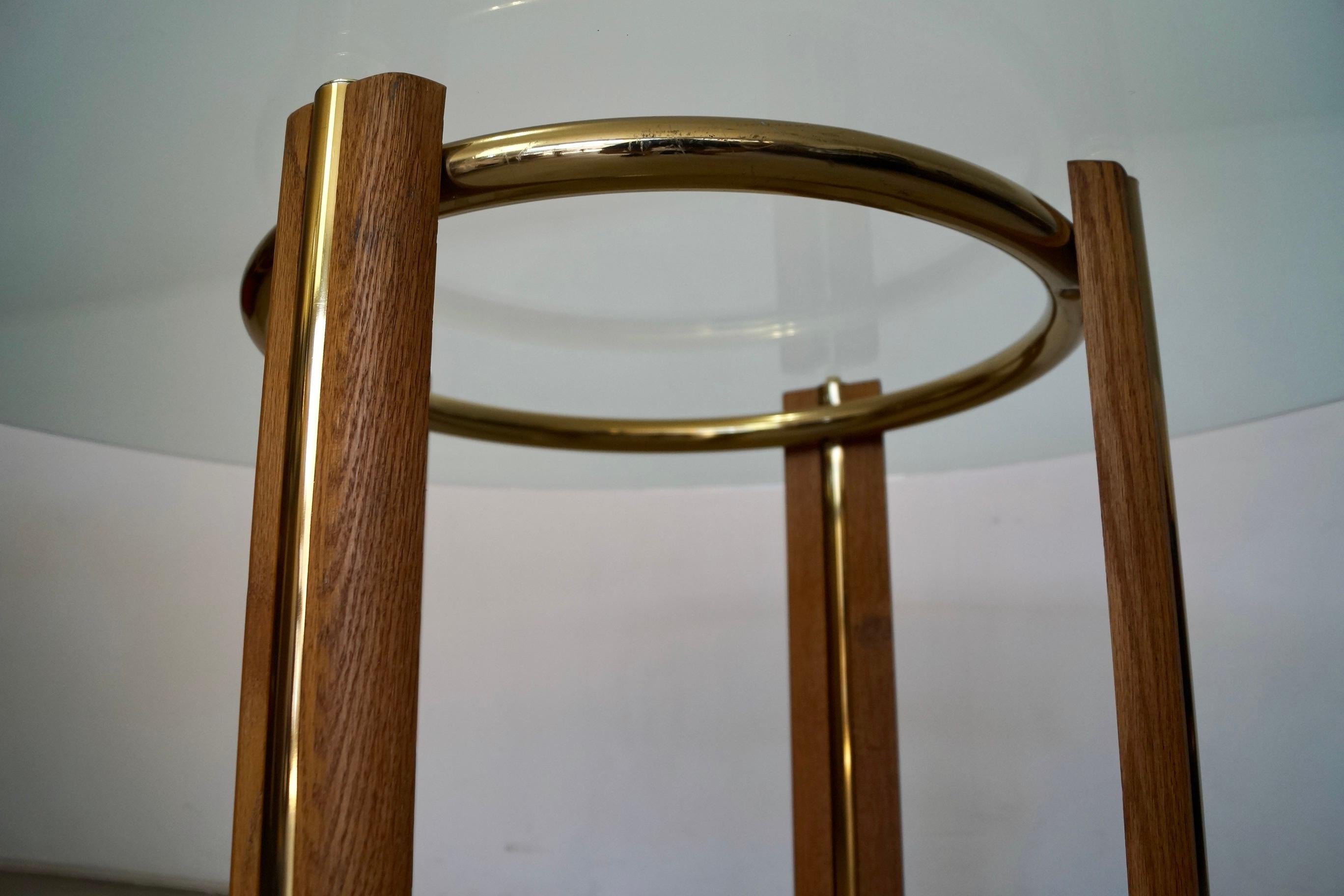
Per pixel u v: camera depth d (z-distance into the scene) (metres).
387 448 0.33
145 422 0.76
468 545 1.55
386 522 0.32
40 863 1.32
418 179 0.35
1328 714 1.17
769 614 1.54
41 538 1.35
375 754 0.31
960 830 1.42
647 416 1.04
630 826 1.51
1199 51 0.39
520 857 1.50
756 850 1.49
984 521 1.47
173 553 1.44
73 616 1.37
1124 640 0.40
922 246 0.64
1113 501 0.41
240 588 1.48
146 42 0.36
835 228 0.61
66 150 0.44
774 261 0.66
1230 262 0.56
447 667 1.52
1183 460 1.31
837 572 0.81
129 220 0.50
